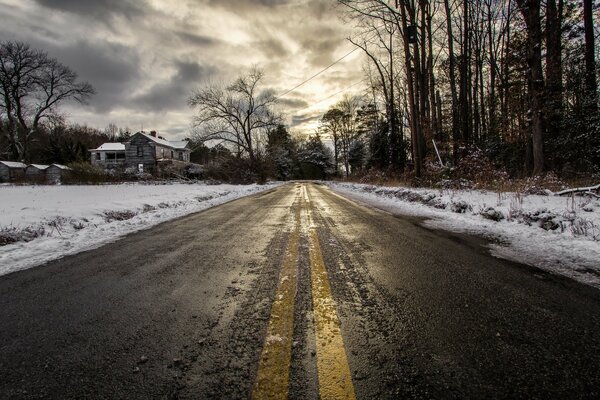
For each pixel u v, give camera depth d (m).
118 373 1.78
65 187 27.39
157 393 1.60
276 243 5.09
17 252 5.04
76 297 2.99
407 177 19.31
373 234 5.73
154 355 1.95
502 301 2.68
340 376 1.69
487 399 1.52
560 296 2.79
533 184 9.95
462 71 18.45
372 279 3.27
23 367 1.87
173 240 5.66
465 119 18.23
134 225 7.55
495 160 20.19
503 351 1.93
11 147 48.25
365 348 1.97
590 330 2.18
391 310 2.52
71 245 5.50
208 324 2.34
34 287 3.33
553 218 5.64
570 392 1.57
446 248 4.62
